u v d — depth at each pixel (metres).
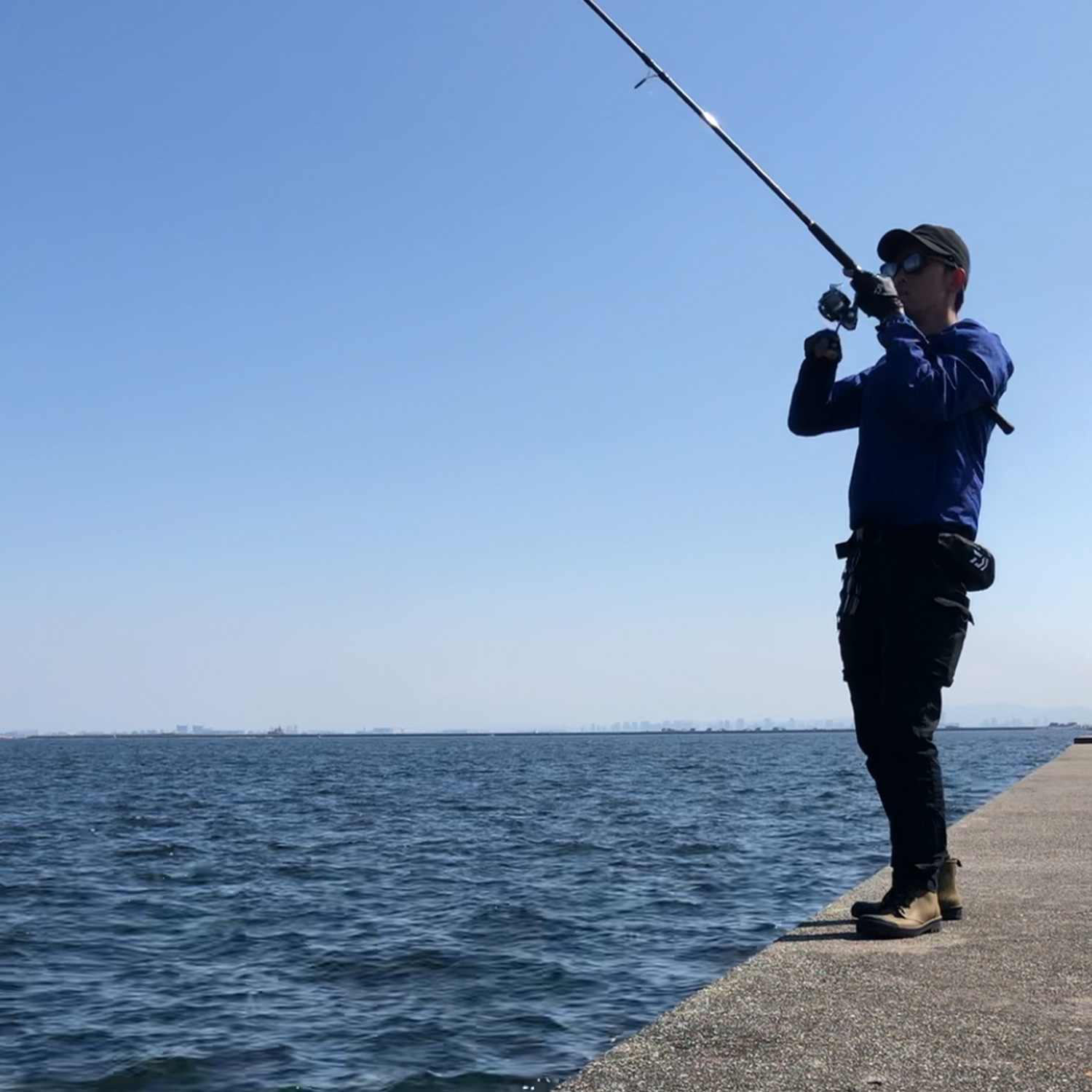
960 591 3.06
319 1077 5.79
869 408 3.15
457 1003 7.10
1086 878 3.94
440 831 19.06
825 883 11.57
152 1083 5.77
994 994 2.36
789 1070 1.90
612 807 24.09
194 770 56.81
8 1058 6.21
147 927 10.04
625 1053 2.01
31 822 22.38
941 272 3.23
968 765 40.66
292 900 11.40
